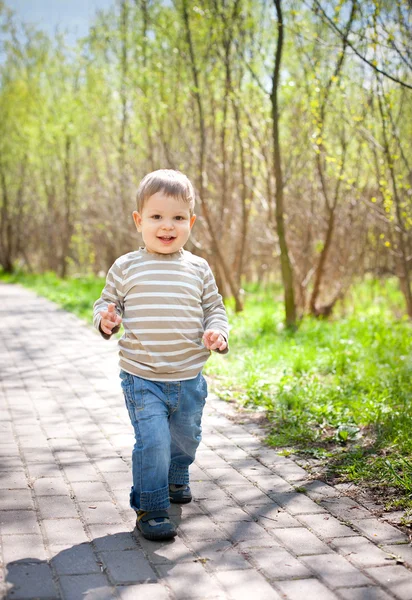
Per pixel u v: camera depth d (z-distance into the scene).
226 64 11.12
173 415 3.31
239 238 15.16
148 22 13.09
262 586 2.70
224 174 12.66
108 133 17.00
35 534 3.12
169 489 3.55
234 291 12.13
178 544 3.07
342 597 2.62
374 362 7.18
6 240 27.03
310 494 3.71
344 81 10.41
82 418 5.26
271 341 8.73
